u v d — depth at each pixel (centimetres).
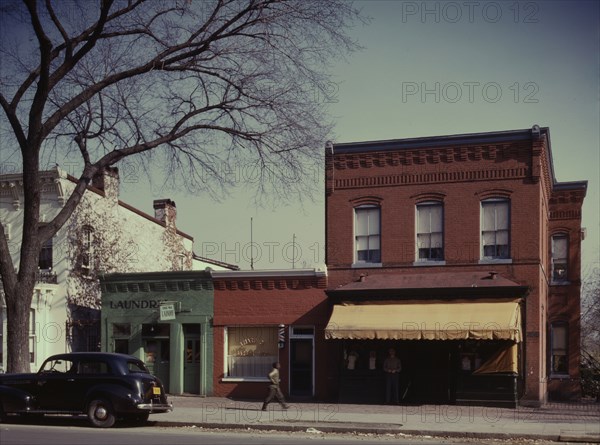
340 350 3022
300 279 3183
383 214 3148
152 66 2525
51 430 2011
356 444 1783
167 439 1806
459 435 2009
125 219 4016
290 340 3178
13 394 2166
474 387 2844
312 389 3127
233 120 2636
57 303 3516
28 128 2492
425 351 2948
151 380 2159
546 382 3419
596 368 3788
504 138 3031
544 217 3275
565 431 2011
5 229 3609
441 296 2892
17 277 2478
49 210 3572
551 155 3300
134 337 3356
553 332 3581
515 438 1961
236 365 3238
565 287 3591
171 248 4538
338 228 3198
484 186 3047
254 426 2166
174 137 2614
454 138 3080
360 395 2958
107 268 3788
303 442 1803
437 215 3102
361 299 2978
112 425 2120
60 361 2186
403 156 3144
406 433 2048
